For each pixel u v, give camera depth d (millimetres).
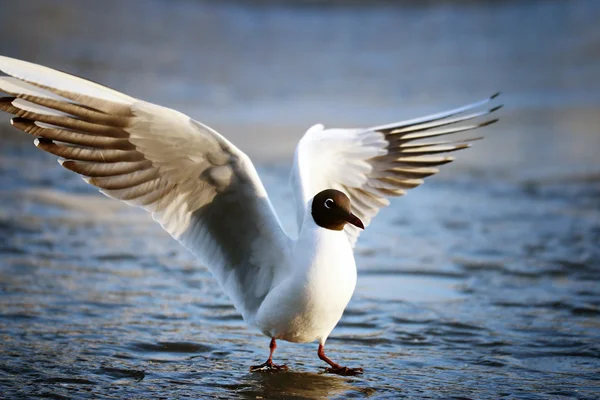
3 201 17156
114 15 39844
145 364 9570
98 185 8680
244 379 9148
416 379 9242
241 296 9359
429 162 9773
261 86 33219
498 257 14406
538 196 19047
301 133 25672
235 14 43469
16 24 36188
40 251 14133
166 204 9016
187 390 8789
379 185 9844
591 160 22562
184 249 14734
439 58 38062
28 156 22094
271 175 20469
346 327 11070
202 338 10531
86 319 11070
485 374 9430
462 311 11695
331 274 8695
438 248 14961
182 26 40531
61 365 9414
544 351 10195
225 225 9148
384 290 12609
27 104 8273
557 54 37906
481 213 17625
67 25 37281
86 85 8180
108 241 14961
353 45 40250
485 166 22203
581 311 11695
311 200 8852
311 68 36375
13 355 9664
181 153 8617
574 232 15984
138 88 31578
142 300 11961
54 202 17375
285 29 42312
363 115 28266
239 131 25953
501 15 44000
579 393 8812
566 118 28344
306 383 9047
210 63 35875
